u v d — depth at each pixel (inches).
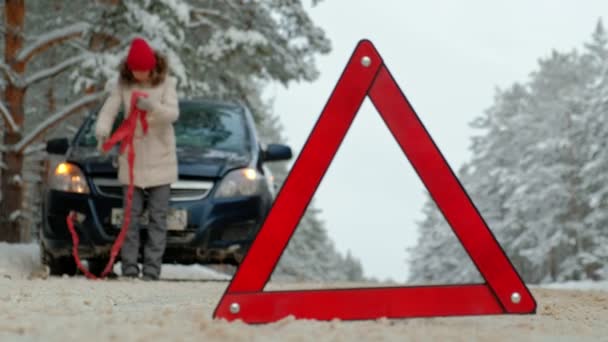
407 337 102.7
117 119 356.2
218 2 685.9
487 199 2481.5
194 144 335.9
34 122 871.1
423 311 118.7
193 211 310.3
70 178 318.0
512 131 2508.6
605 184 1859.0
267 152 352.5
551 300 214.4
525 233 2126.0
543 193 2039.9
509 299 118.7
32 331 95.9
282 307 117.0
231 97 701.9
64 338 90.0
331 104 120.6
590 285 387.9
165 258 317.7
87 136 344.8
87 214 313.1
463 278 2623.0
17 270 341.7
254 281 117.0
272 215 118.1
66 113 559.2
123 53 556.1
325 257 2262.6
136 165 294.4
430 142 120.1
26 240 873.5
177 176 302.7
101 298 185.2
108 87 541.0
